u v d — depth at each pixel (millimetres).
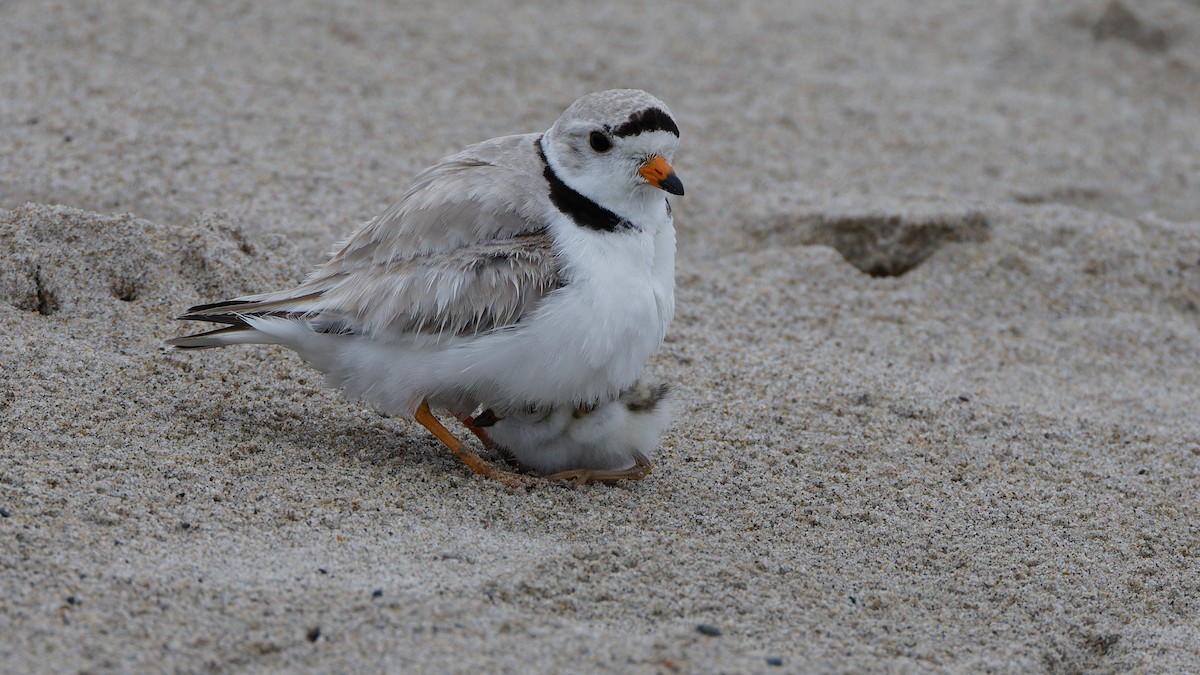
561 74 17375
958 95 18172
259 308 9031
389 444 9531
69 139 13594
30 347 9711
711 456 9898
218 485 8375
